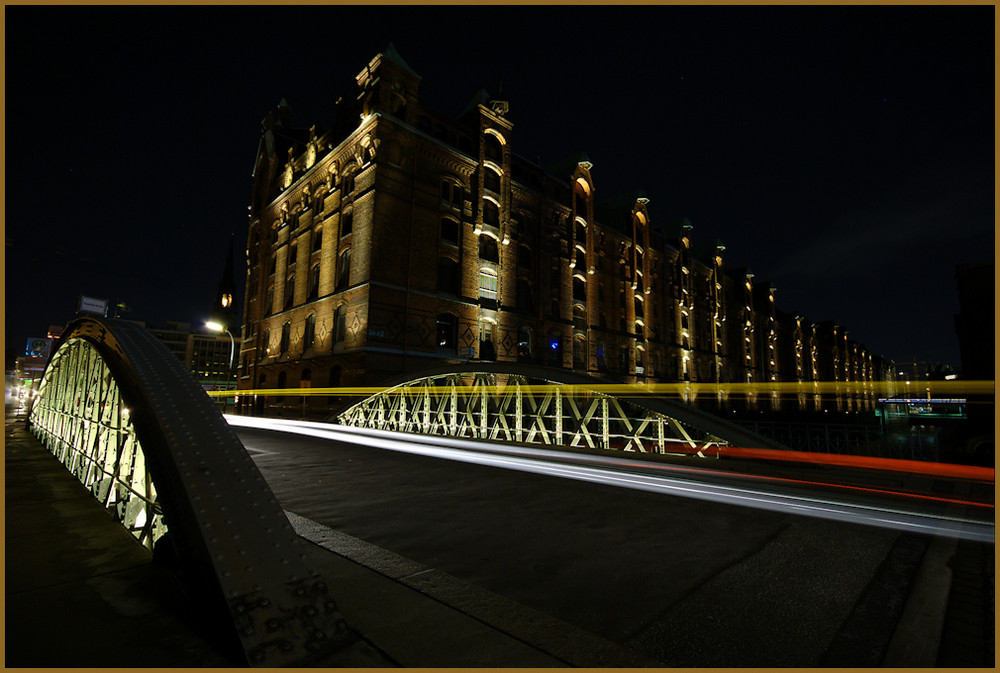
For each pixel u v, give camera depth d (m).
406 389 19.55
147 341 5.35
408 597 3.49
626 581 4.13
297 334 29.84
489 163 29.34
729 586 4.03
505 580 4.13
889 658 2.87
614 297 38.66
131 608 3.14
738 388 53.94
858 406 88.12
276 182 37.59
